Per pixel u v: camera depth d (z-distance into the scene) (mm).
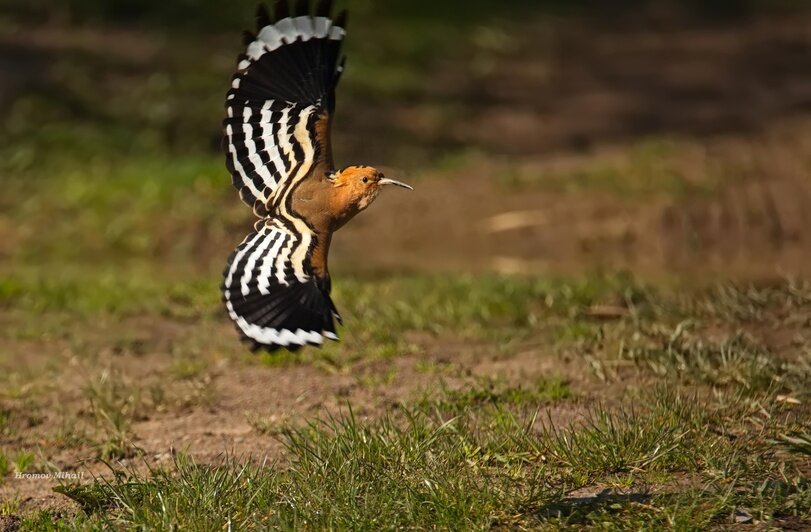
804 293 13109
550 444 9125
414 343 12625
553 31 32188
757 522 7887
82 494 8984
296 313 7453
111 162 21234
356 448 9047
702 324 12461
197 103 23500
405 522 7941
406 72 27203
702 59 30250
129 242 18641
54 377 12156
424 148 23016
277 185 8094
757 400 10125
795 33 33000
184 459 9227
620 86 27703
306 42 8203
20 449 10406
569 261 18000
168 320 14203
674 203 18719
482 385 10898
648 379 11000
